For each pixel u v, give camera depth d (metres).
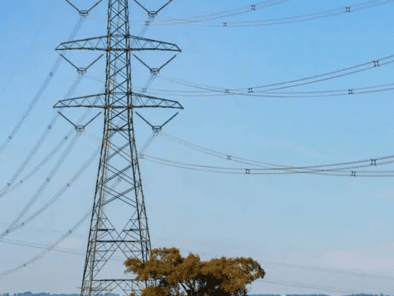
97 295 107.38
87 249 109.00
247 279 106.94
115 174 111.38
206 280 108.31
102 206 110.44
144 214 110.81
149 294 104.88
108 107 112.81
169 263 108.25
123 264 108.12
